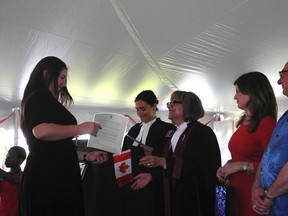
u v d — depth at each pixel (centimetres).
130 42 331
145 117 258
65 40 314
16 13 259
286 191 118
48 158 137
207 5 247
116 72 412
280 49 320
